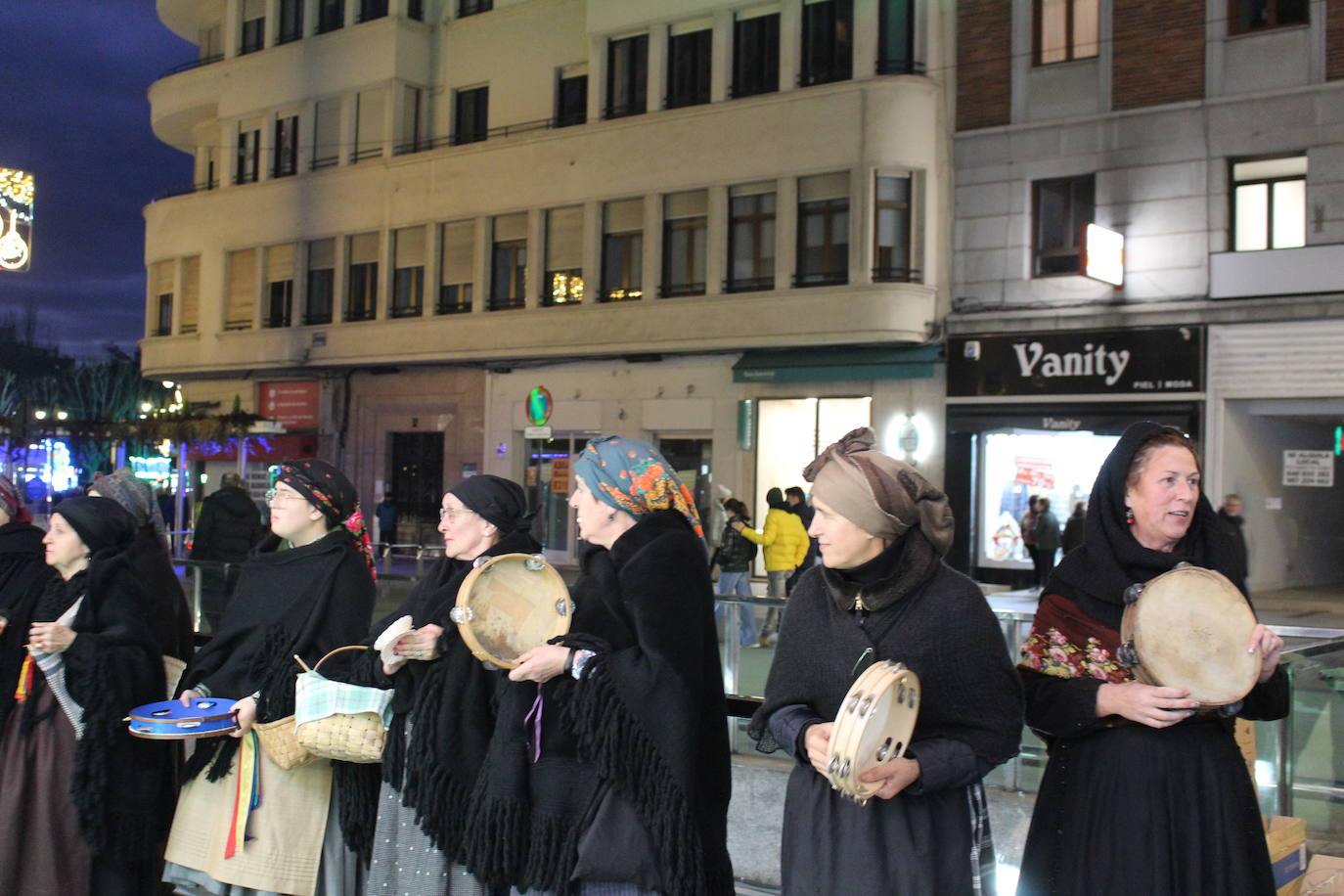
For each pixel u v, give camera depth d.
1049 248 19.80
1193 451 2.90
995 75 20.17
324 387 28.20
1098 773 2.82
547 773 3.41
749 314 21.61
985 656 2.80
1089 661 2.89
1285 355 17.55
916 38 20.73
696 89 22.89
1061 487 19.69
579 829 3.36
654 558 3.35
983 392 19.95
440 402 26.39
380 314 26.38
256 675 4.25
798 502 13.48
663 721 3.21
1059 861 2.87
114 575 4.56
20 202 16.02
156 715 4.02
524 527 4.13
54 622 4.43
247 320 28.59
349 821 4.13
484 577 3.44
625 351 23.03
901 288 20.22
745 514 13.58
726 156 22.03
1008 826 4.50
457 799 3.65
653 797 3.19
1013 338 19.72
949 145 20.56
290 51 27.95
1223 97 18.16
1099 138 19.17
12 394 69.12
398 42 26.33
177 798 4.76
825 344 20.98
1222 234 18.19
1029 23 19.86
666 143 22.72
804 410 21.81
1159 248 18.64
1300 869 3.94
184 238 29.86
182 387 31.23
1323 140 17.44
